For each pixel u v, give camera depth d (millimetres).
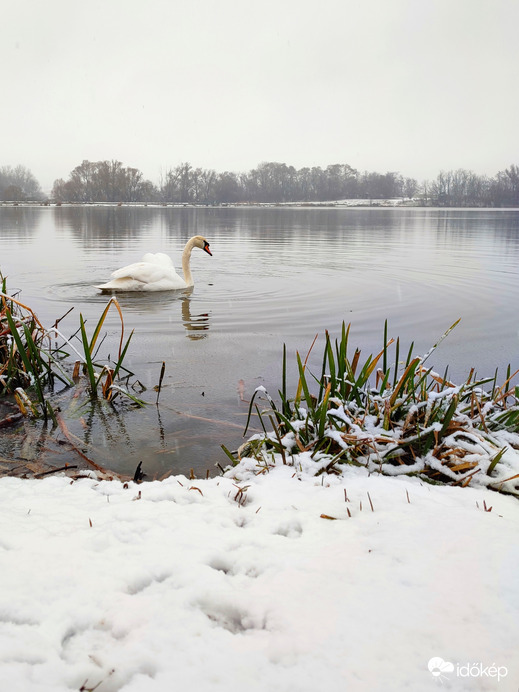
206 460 4605
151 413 5590
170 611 2180
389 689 1813
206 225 39094
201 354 7590
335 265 16656
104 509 3082
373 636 2035
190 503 3260
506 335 8672
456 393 4273
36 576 2375
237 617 2217
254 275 14719
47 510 3084
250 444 4387
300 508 3141
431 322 9484
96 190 121875
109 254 19422
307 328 9047
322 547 2664
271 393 6172
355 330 8922
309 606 2199
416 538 2730
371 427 4320
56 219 45781
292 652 1963
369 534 2811
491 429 4379
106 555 2553
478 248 21984
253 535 2781
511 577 2381
